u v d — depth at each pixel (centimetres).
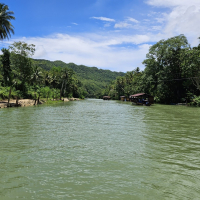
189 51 4497
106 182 557
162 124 1616
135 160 739
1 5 3450
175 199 473
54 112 2603
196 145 959
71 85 10006
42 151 840
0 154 793
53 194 489
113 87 12462
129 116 2236
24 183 546
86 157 768
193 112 2723
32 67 5594
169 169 657
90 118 2030
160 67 5600
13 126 1427
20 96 4822
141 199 472
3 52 4294
